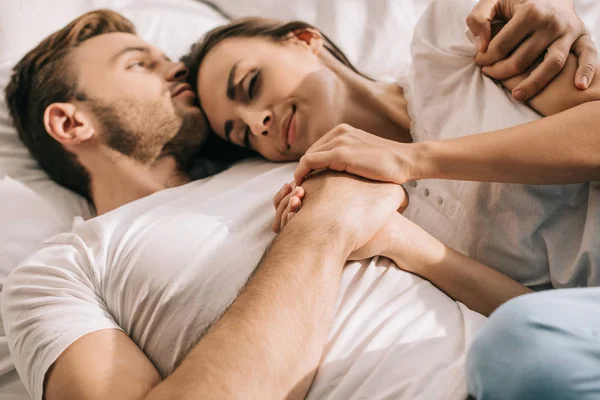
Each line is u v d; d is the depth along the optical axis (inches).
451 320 33.7
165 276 35.5
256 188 42.7
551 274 38.6
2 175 47.9
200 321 34.4
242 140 48.6
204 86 48.9
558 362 22.1
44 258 38.4
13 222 45.4
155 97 49.2
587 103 36.6
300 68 46.8
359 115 47.5
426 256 37.2
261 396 26.2
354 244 33.5
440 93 44.1
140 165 48.7
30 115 49.1
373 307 34.3
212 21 58.9
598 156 34.9
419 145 37.5
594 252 36.3
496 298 37.1
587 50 39.2
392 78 54.6
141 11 57.2
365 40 57.7
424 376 29.9
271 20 50.2
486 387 23.6
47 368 32.3
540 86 39.1
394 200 35.8
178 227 37.9
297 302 29.1
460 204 39.9
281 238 33.0
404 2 60.0
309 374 28.7
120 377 31.0
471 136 37.3
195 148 50.2
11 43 53.9
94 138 48.2
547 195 37.5
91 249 38.0
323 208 34.2
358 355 31.8
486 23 41.6
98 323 34.1
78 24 51.5
